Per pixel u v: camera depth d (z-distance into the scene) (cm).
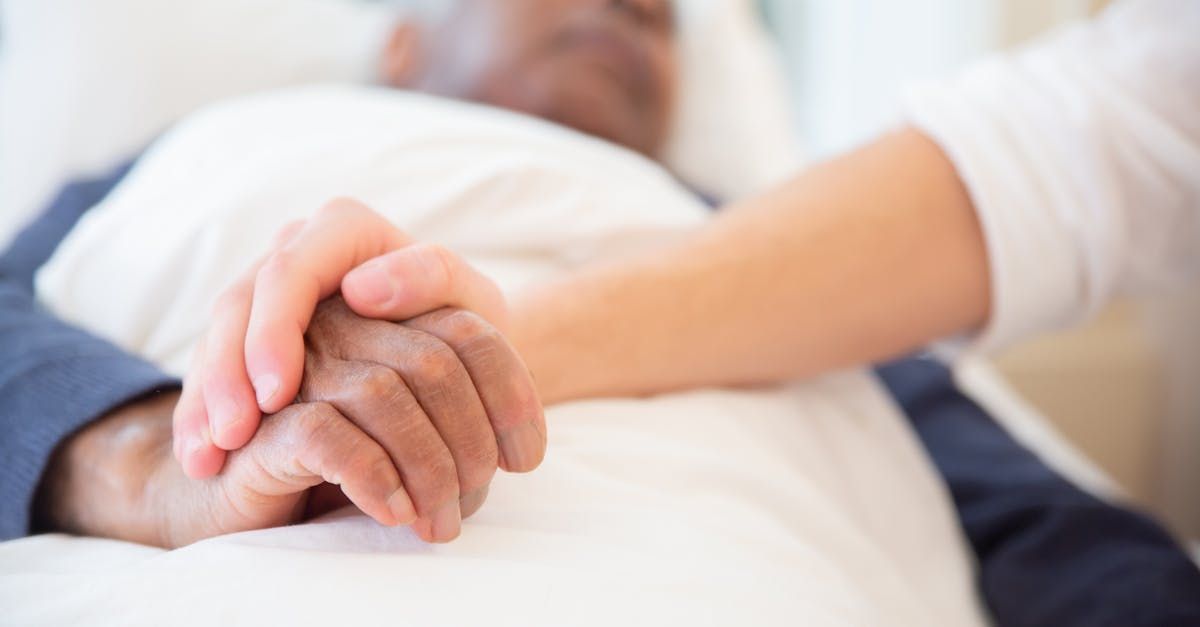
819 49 203
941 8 178
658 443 63
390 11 127
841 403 77
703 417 67
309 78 129
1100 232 70
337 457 51
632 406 66
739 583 55
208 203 73
